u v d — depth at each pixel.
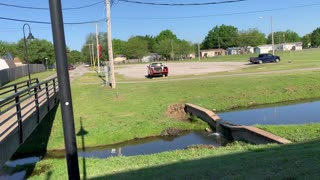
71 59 162.38
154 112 22.08
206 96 26.28
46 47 118.38
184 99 25.61
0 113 8.53
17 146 9.63
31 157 15.48
